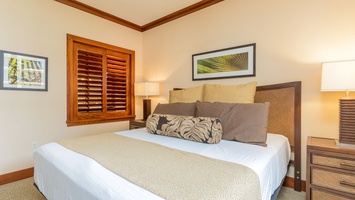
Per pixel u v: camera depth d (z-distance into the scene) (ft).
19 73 7.80
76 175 3.52
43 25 8.46
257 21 7.92
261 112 6.02
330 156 4.99
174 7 9.93
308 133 6.81
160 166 3.71
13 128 7.72
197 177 3.21
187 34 10.29
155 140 6.15
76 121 9.59
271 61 7.59
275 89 7.33
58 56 8.96
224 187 2.88
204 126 5.81
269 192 4.22
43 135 8.54
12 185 7.34
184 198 2.54
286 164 6.19
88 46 10.18
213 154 4.66
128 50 12.00
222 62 8.89
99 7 9.91
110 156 4.29
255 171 3.68
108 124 11.07
